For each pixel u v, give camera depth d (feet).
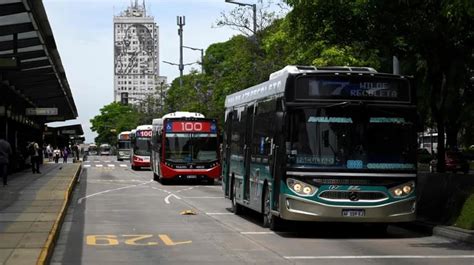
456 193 57.57
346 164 51.57
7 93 136.26
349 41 64.64
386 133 52.42
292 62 98.48
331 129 51.90
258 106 62.69
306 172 51.44
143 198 97.60
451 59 62.90
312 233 56.39
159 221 66.28
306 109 52.01
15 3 76.48
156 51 587.68
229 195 76.43
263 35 134.00
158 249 47.26
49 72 130.41
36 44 101.91
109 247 48.39
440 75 65.92
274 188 54.54
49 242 44.80
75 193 108.27
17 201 78.02
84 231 58.23
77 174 156.35
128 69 581.53
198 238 53.26
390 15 59.52
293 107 51.98
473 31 58.75
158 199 95.66
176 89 246.06
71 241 51.78
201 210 78.33
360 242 50.98
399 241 51.67
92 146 584.81
